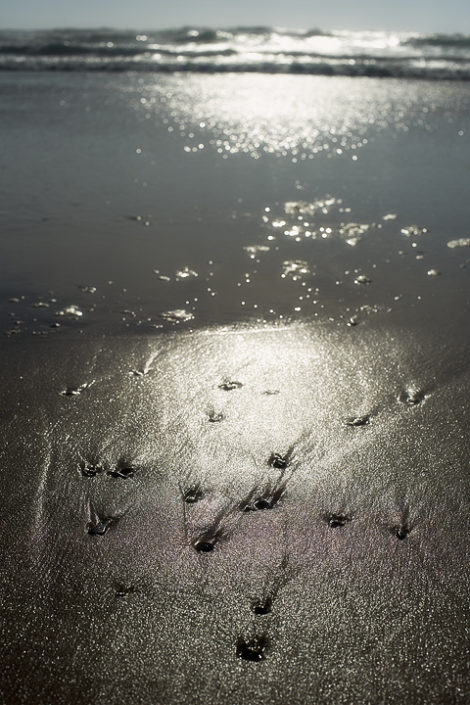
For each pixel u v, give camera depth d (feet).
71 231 13.21
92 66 35.76
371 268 11.57
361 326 9.53
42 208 14.49
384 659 4.79
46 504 6.25
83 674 4.70
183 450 6.97
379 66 35.14
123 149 19.39
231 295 10.52
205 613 5.14
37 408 7.65
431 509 6.17
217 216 14.12
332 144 20.16
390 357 8.70
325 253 12.23
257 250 12.35
